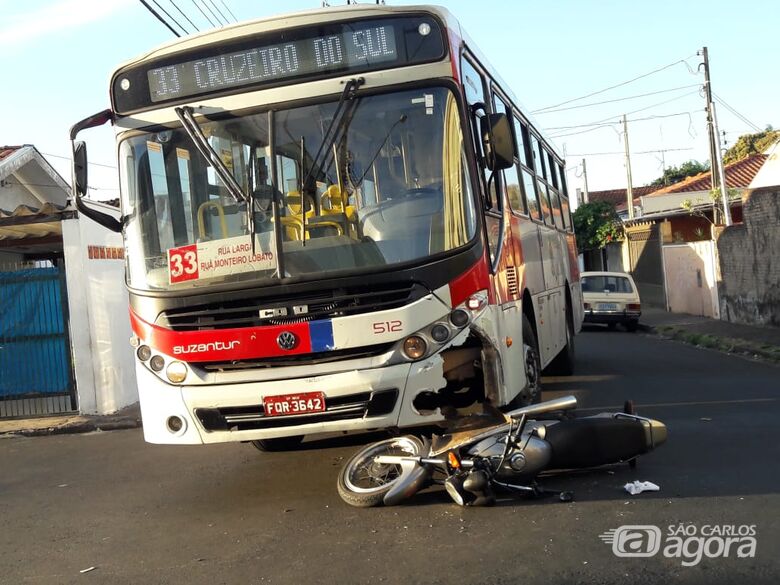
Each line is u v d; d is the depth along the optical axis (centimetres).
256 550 541
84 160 691
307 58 653
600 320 2350
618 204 5338
